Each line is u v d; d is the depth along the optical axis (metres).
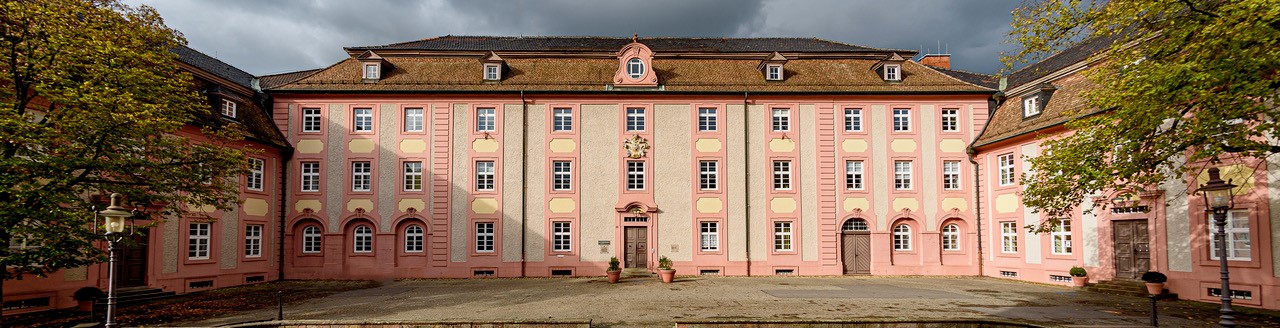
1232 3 12.39
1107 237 23.17
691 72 30.86
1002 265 27.75
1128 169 14.05
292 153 28.53
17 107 14.78
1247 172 18.70
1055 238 25.47
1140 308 17.92
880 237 29.23
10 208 13.98
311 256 28.25
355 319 15.66
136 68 15.38
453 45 33.47
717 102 29.58
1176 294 20.44
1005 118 28.58
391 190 28.62
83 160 14.64
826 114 29.72
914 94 29.56
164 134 21.59
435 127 28.98
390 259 28.25
